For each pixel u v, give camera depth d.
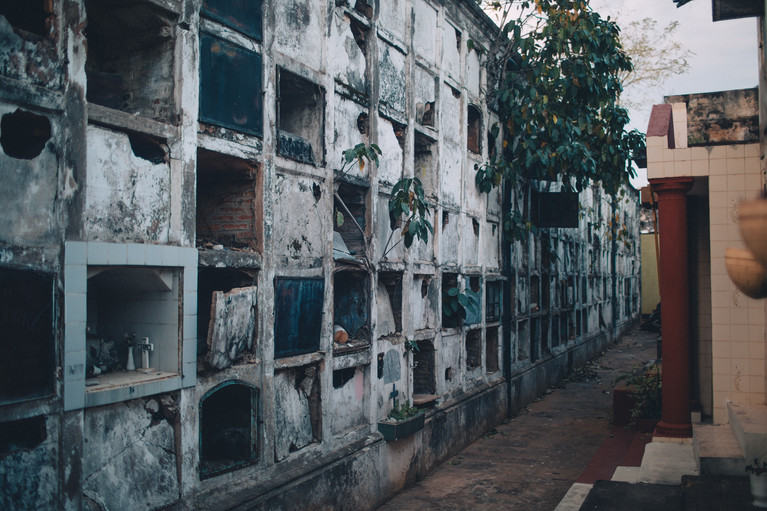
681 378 8.70
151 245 5.37
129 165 5.32
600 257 24.95
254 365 6.51
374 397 8.72
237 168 6.61
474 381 12.22
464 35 11.71
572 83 11.97
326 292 7.73
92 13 5.72
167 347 5.72
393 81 9.39
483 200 12.66
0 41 4.41
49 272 4.63
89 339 5.67
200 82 5.94
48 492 4.59
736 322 8.45
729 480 6.50
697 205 9.98
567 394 16.25
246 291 6.35
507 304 13.80
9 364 4.38
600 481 7.18
